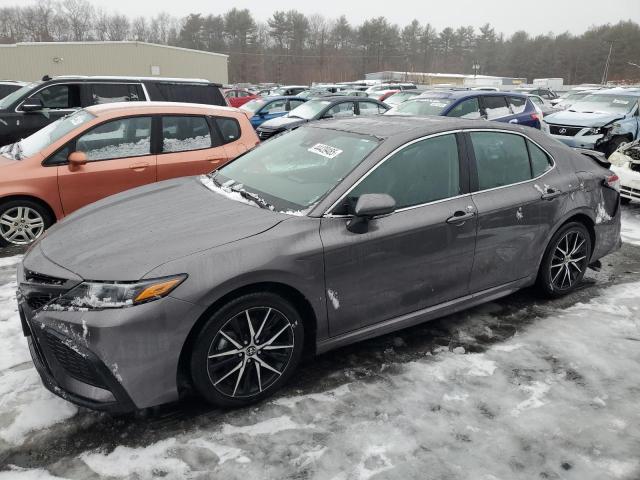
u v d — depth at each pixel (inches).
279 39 3545.8
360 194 123.0
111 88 325.4
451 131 141.3
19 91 321.1
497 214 142.2
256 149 161.3
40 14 3575.3
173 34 3816.4
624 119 417.4
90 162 211.3
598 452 103.1
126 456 99.3
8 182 197.3
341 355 135.8
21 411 110.4
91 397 99.9
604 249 178.4
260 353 113.2
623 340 145.3
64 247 112.9
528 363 133.3
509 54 4003.4
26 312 105.3
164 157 224.5
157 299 98.1
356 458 100.0
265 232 111.8
